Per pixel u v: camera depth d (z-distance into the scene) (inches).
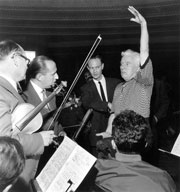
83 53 248.5
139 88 71.3
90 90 104.6
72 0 198.1
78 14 206.1
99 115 99.3
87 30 223.6
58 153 50.1
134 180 40.8
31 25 205.8
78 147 47.2
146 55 67.7
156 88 105.9
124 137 42.1
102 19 215.2
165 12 198.5
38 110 58.0
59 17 207.8
